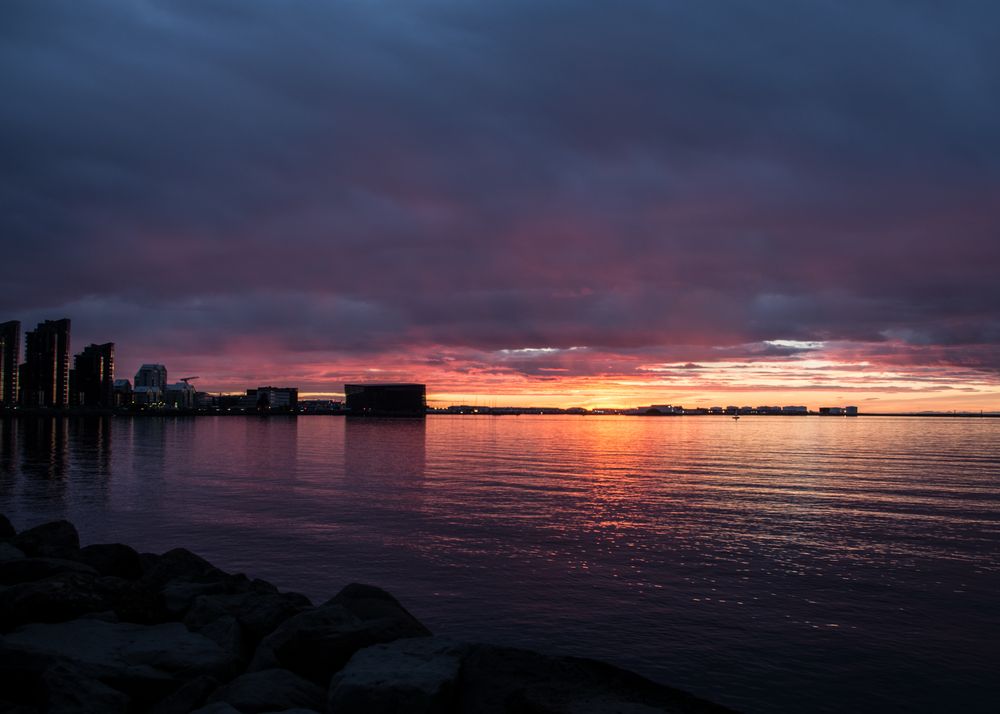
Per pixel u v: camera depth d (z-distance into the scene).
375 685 9.48
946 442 156.25
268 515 38.84
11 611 13.09
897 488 55.59
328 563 26.45
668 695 9.58
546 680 9.84
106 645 11.69
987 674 15.69
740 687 14.91
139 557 21.08
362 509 41.62
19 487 53.44
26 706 9.30
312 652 11.73
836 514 40.31
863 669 15.94
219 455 96.81
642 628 18.73
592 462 87.25
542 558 27.52
